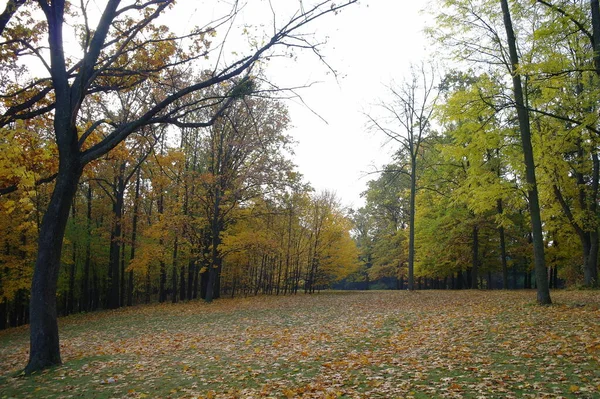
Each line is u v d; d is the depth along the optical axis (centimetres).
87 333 1527
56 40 880
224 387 656
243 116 2161
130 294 3019
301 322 1400
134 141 1875
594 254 1908
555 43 1177
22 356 1134
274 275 3931
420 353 798
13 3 814
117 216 2645
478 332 946
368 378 648
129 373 782
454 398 535
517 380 587
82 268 3159
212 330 1348
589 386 536
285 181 2562
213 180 2528
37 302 851
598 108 1267
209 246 2594
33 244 2059
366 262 5444
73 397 647
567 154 2039
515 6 1273
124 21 1097
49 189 2056
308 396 580
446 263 3225
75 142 882
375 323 1221
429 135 2577
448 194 2589
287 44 792
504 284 2467
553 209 2047
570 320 966
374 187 3891
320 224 3644
